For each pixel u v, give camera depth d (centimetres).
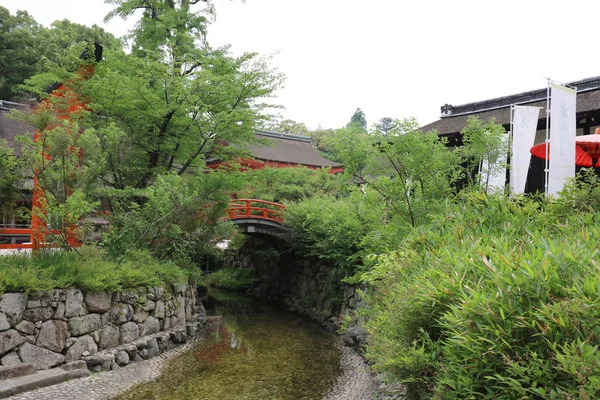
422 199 946
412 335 454
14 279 815
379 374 833
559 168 985
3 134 1858
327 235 1502
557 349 300
